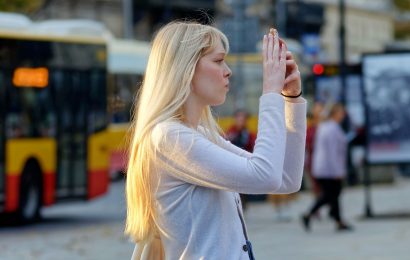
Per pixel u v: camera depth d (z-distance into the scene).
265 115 4.84
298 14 46.16
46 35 22.67
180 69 4.91
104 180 23.92
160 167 4.85
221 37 5.01
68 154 23.05
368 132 23.08
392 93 22.97
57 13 50.84
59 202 22.84
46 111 22.53
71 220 24.09
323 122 20.58
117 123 31.44
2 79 21.55
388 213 23.94
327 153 20.48
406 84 22.91
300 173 5.11
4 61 21.66
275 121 4.82
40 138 22.30
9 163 21.48
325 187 20.44
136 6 58.69
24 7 39.12
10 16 22.30
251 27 29.08
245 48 29.11
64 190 22.95
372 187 36.03
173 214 4.82
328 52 82.38
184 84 4.90
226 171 4.73
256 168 4.74
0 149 21.31
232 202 4.88
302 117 5.11
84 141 23.45
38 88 22.38
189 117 5.00
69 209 28.08
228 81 5.04
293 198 26.00
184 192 4.82
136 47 33.41
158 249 5.01
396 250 16.55
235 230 4.84
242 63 34.72
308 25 63.84
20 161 21.73
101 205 29.33
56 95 22.80
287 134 5.11
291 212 25.55
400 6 102.88
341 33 31.89
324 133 20.44
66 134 23.00
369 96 23.03
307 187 32.94
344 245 17.67
